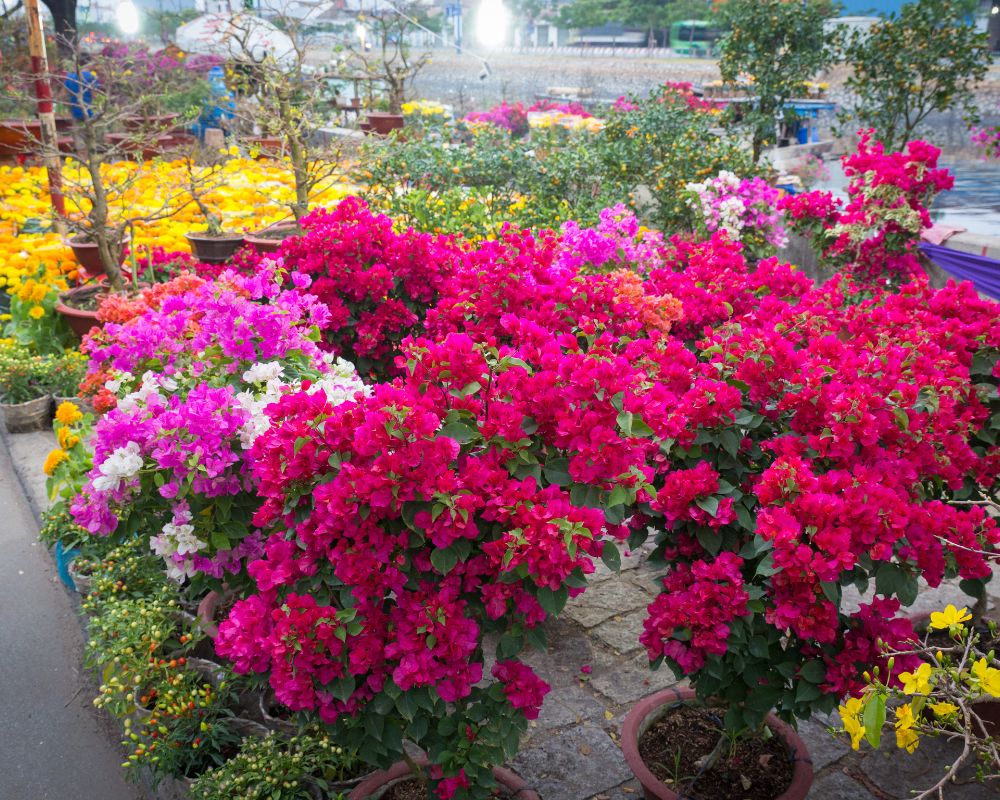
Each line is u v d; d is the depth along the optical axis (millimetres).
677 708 3271
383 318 4883
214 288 3648
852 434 2684
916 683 1877
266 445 2498
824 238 6977
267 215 10023
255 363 3504
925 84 8930
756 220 8047
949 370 3279
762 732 3127
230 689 3422
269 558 2498
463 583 2426
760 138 10812
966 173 9062
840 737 3451
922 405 2961
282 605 2443
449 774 2504
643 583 4621
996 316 3658
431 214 7816
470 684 2344
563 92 17906
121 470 2934
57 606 4711
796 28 10281
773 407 2975
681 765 3037
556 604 2271
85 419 4879
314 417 2439
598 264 5664
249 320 3445
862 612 2639
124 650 3479
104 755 3688
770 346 3008
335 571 2348
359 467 2309
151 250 8117
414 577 2408
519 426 2426
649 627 2777
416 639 2309
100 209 7465
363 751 2547
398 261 4914
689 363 3117
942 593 4395
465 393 2514
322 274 4984
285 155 8398
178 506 3146
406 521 2262
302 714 2557
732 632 2609
